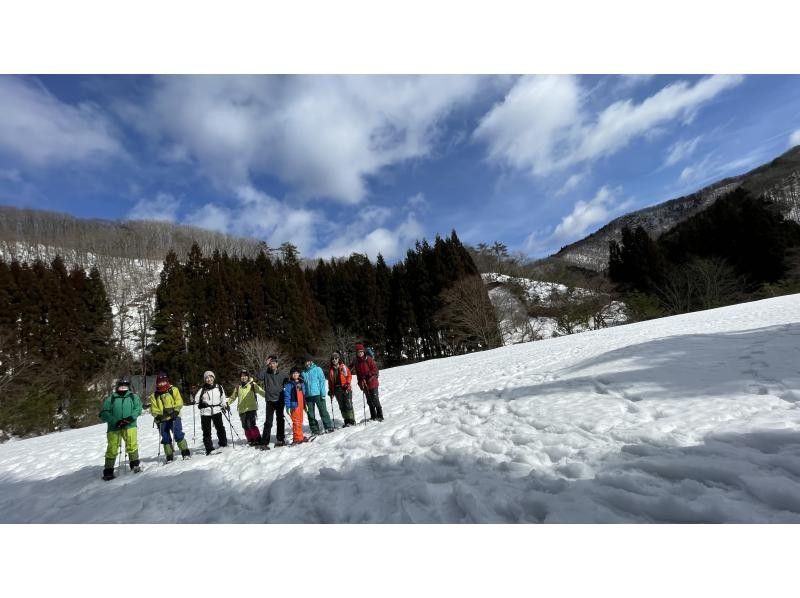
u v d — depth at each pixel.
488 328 35.78
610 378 6.86
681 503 2.61
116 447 6.73
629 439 3.99
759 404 4.37
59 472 8.01
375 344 45.06
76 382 28.72
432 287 44.00
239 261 47.28
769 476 2.73
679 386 5.58
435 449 4.92
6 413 21.69
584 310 36.44
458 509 3.24
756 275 39.53
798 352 6.18
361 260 57.00
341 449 5.91
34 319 29.88
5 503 6.23
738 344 7.77
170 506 4.64
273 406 7.23
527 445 4.45
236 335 36.34
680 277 38.66
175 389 7.37
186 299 35.00
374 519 3.33
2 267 30.58
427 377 14.45
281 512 3.89
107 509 4.79
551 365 10.92
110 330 34.94
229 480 5.36
